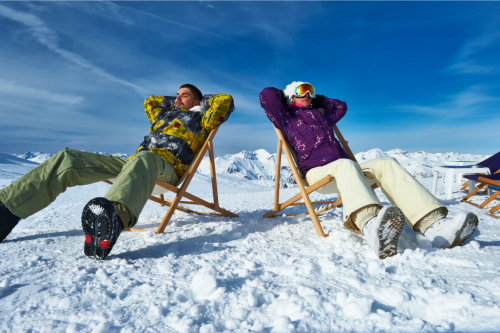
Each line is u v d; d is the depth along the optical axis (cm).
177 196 221
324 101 278
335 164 194
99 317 90
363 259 146
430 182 685
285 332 79
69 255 158
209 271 112
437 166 464
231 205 438
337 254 157
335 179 201
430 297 96
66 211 381
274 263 145
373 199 158
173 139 243
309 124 246
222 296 103
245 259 152
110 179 219
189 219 284
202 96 300
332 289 108
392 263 135
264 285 114
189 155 248
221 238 204
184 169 246
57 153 199
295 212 336
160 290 110
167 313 94
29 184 183
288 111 265
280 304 96
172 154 239
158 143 243
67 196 648
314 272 129
